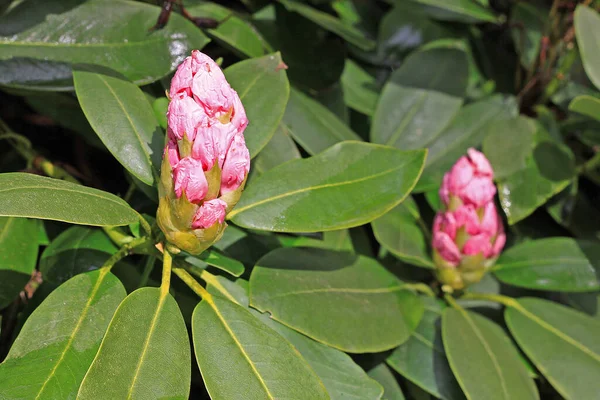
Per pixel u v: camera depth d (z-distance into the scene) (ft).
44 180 2.68
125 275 2.93
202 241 2.74
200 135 2.67
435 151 3.43
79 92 2.87
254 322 2.78
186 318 2.96
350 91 3.51
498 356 3.04
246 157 2.70
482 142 3.43
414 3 3.46
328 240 3.13
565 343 3.10
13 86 2.95
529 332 3.12
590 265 3.22
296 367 2.75
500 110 3.51
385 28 3.63
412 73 3.46
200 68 2.67
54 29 3.00
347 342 2.89
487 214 3.10
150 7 3.05
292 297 2.89
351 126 3.55
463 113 3.49
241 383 2.71
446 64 3.47
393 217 3.21
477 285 3.32
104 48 3.01
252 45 3.20
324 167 2.92
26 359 2.67
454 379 3.02
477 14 3.42
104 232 2.95
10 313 3.03
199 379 3.16
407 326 3.00
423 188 3.34
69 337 2.71
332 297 2.94
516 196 3.31
